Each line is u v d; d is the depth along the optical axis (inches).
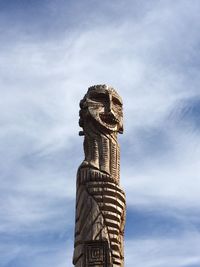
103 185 669.9
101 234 636.7
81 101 761.0
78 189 681.0
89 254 628.7
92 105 738.8
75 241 653.3
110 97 751.7
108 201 660.7
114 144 719.7
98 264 622.5
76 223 663.8
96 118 724.0
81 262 626.8
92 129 724.0
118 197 673.6
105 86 764.0
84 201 662.5
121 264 637.3
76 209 674.2
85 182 674.8
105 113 737.0
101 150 703.7
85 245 634.2
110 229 644.1
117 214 660.1
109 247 631.2
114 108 751.7
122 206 676.7
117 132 744.3
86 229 642.8
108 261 623.2
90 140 716.7
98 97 753.0
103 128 720.3
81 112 750.5
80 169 690.2
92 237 635.5
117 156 714.8
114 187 674.8
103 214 650.2
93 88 762.8
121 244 654.5
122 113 768.9
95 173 677.9
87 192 666.8
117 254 634.8
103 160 695.1
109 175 681.6
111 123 738.2
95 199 659.4
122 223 673.6
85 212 654.5
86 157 708.7
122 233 669.3
